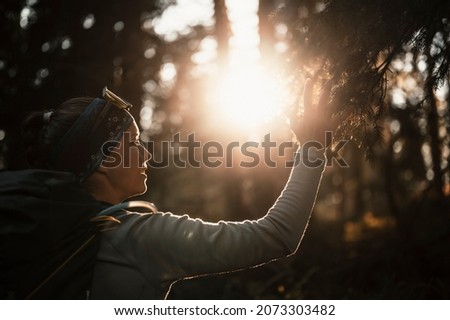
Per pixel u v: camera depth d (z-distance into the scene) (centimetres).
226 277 536
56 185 176
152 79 866
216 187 919
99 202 190
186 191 910
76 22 785
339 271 620
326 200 1431
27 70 741
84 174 193
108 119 195
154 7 861
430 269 587
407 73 443
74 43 781
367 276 602
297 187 184
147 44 859
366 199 1662
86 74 760
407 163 874
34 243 169
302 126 195
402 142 784
